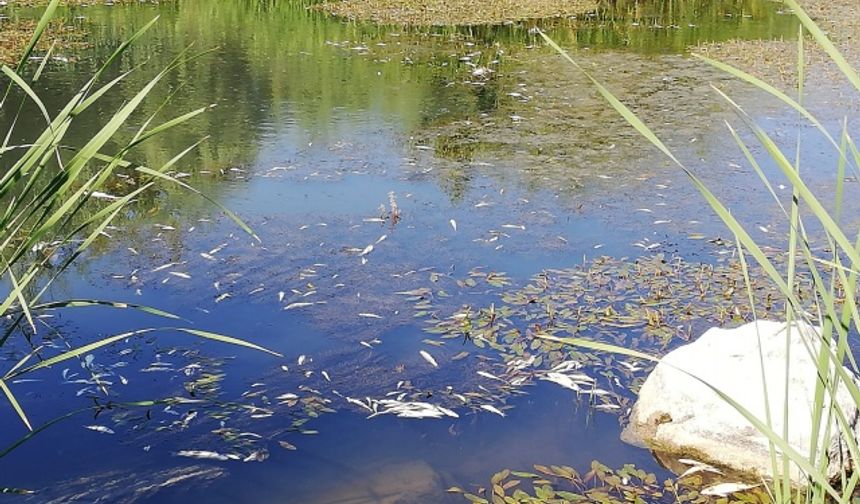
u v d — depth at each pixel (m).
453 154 7.27
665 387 3.46
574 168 6.93
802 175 6.83
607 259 5.14
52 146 1.91
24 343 3.97
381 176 6.65
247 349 4.00
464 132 7.95
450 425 3.46
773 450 1.82
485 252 5.22
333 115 8.47
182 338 4.08
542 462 3.24
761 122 8.37
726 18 15.47
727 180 6.69
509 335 4.19
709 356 3.50
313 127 8.02
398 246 5.27
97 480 3.04
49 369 3.75
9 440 3.25
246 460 3.18
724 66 1.61
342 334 4.17
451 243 5.34
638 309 4.50
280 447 3.27
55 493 2.95
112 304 2.04
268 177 6.56
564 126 8.20
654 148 7.51
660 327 4.29
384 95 9.33
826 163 7.15
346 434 3.38
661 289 4.73
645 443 3.40
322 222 5.63
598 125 8.25
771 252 5.31
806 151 7.48
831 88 9.84
